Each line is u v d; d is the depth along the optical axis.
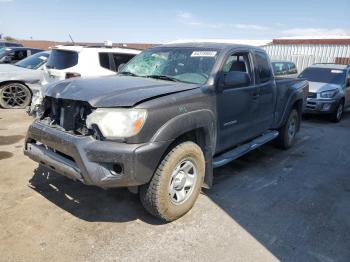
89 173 3.09
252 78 4.86
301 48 24.91
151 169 3.19
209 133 3.86
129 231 3.40
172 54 4.61
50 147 3.55
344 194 4.56
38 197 4.01
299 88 6.43
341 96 9.90
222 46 4.54
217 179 4.85
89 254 3.01
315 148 6.81
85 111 3.31
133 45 27.42
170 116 3.34
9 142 6.16
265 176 5.07
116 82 3.81
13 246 3.07
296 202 4.24
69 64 7.52
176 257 3.03
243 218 3.76
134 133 3.09
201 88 3.86
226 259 3.04
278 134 6.27
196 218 3.71
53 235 3.27
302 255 3.16
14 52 12.85
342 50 23.20
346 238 3.48
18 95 9.45
